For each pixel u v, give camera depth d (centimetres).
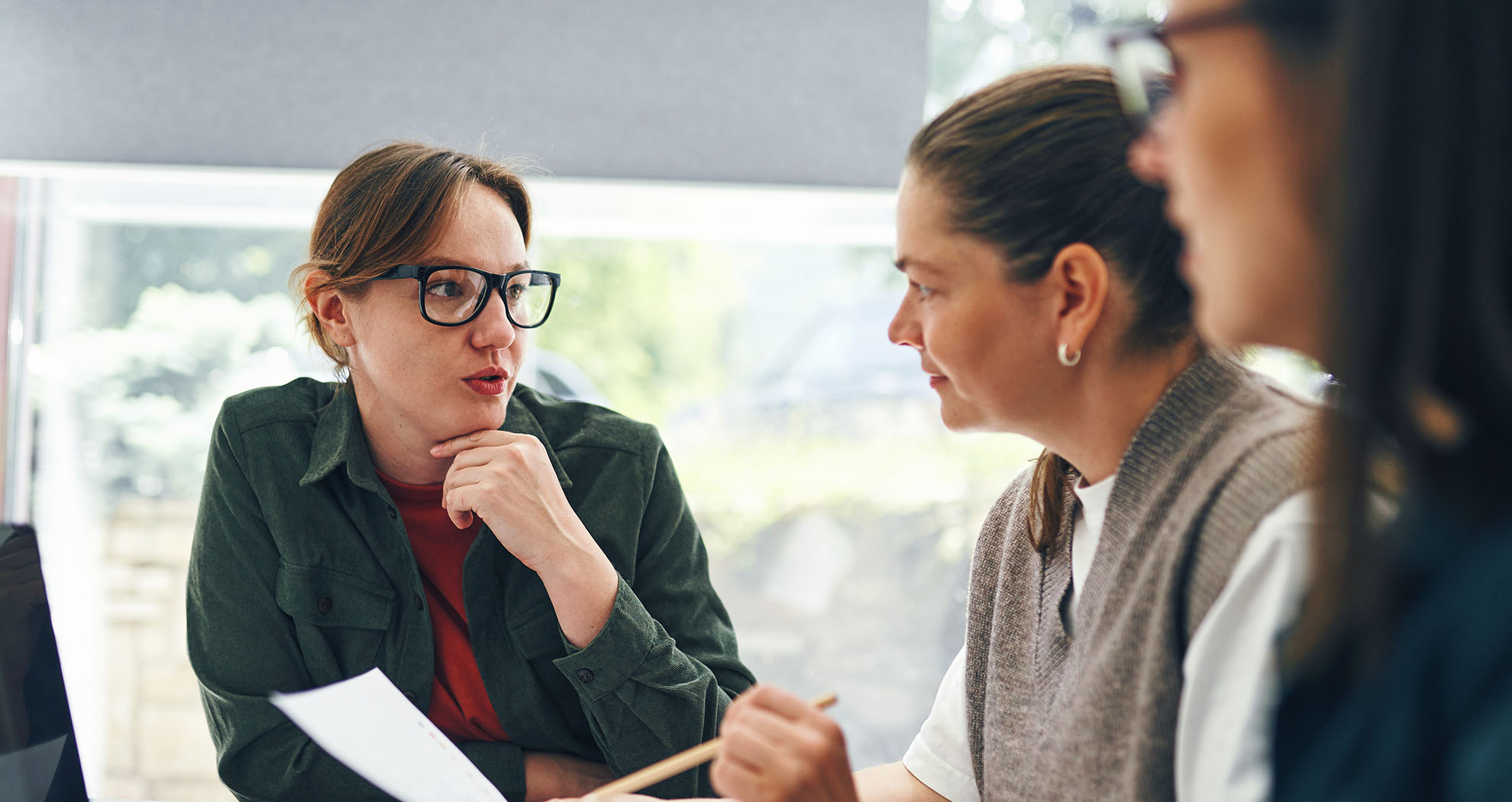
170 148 239
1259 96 45
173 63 238
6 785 83
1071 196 68
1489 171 37
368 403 116
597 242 276
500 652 115
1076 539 79
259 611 115
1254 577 59
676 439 284
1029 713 78
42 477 261
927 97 251
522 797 109
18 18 236
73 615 264
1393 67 38
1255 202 47
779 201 257
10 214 254
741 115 243
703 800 96
